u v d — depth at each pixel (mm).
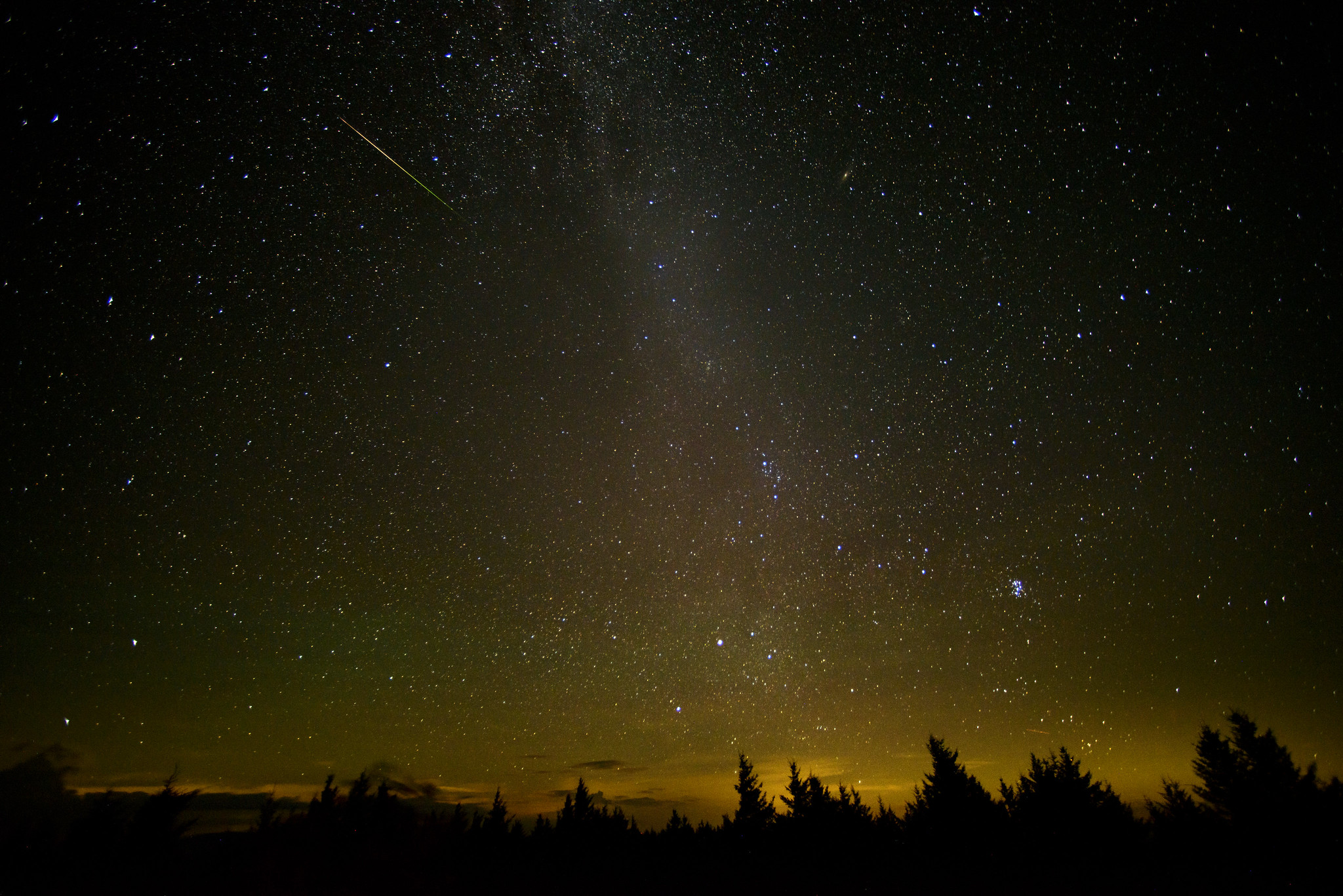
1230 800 6941
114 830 7277
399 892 7324
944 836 7820
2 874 6316
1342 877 5598
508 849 8828
